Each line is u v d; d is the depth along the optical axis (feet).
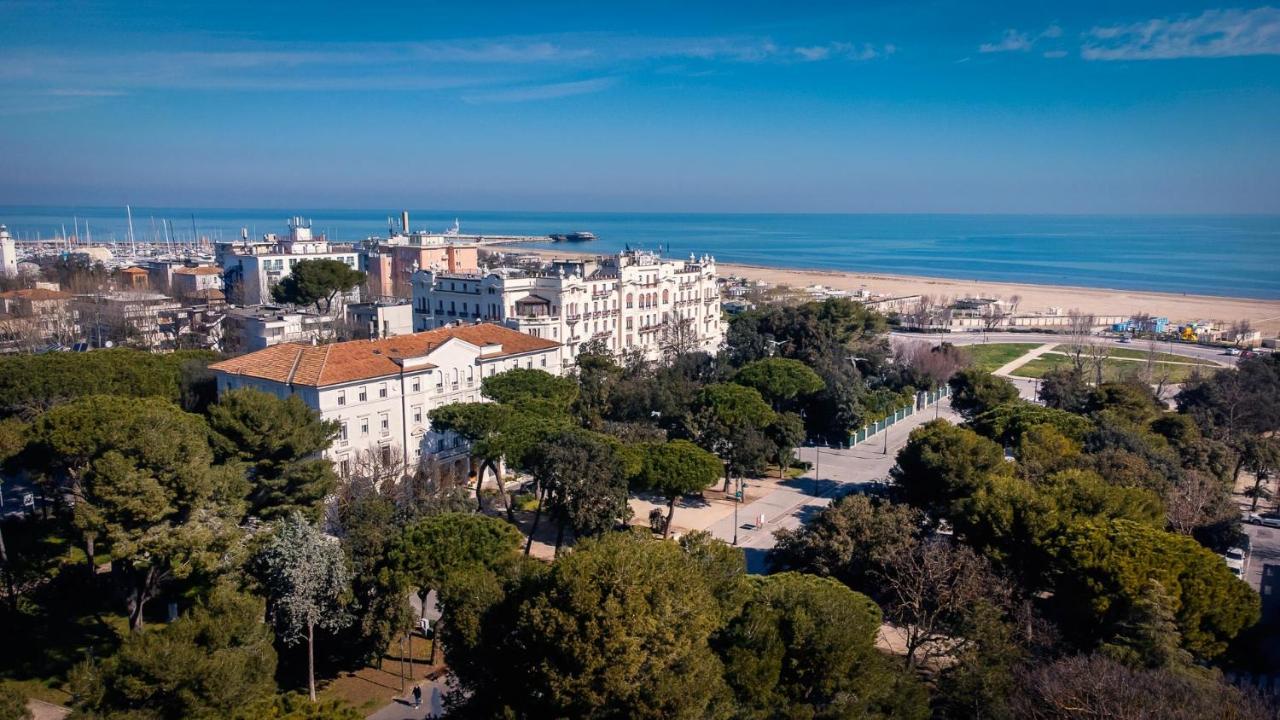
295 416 231.50
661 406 344.28
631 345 483.92
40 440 220.84
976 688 148.46
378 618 181.57
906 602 181.16
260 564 182.19
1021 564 202.80
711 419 317.83
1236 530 247.70
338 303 522.47
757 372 379.35
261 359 293.23
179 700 127.03
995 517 206.39
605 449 250.37
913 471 260.21
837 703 136.56
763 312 501.97
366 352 295.48
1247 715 125.90
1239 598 175.94
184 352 344.28
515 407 294.05
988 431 313.73
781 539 228.22
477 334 348.18
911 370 480.64
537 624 126.21
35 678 179.83
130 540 177.78
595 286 455.22
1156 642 154.92
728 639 144.25
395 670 193.47
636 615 124.88
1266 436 392.88
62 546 238.07
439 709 174.70
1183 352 628.69
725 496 320.50
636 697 122.31
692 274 531.91
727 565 160.86
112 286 646.33
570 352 442.09
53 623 201.05
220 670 128.98
